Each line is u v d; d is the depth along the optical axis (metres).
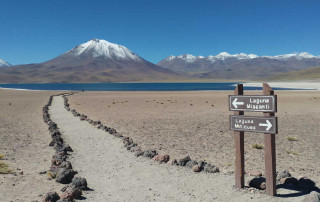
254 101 8.05
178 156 12.62
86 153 13.25
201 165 10.44
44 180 9.46
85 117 26.33
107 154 12.99
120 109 36.28
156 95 73.75
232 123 8.52
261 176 9.61
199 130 19.69
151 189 8.63
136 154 12.55
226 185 8.73
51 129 19.45
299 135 17.58
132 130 19.77
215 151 13.59
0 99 60.09
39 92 98.19
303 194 7.68
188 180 9.33
